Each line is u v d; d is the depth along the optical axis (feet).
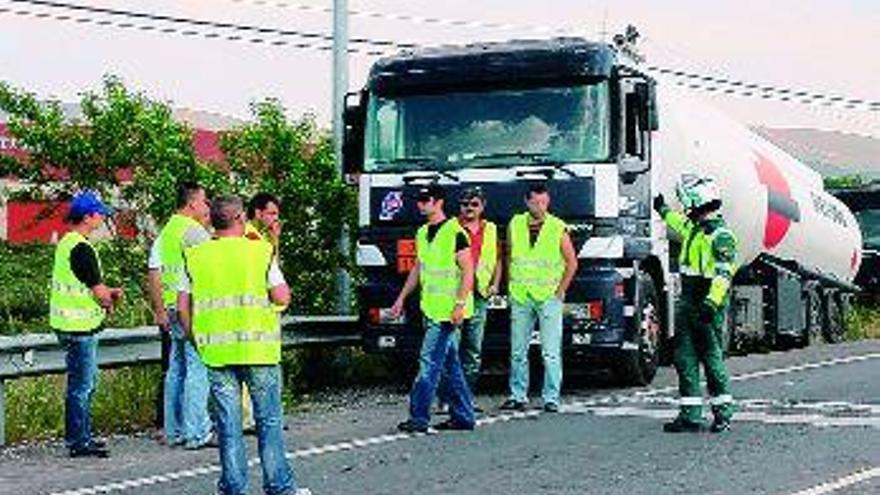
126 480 33.60
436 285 41.14
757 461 34.06
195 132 67.41
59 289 38.52
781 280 81.20
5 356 40.68
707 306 39.45
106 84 64.80
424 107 52.90
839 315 94.89
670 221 41.81
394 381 62.03
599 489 30.22
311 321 56.34
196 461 36.86
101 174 64.85
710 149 66.03
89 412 38.68
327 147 66.59
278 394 28.99
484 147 51.96
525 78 51.90
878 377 58.29
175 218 40.45
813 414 44.21
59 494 31.65
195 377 39.65
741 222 71.67
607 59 51.70
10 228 126.93
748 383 55.72
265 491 28.99
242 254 28.55
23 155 65.46
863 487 30.01
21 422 43.98
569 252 46.21
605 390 54.19
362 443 38.70
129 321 57.47
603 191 50.67
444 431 41.19
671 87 63.57
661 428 41.04
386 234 52.65
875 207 109.50
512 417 44.34
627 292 52.39
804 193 84.74
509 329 51.49
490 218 51.49
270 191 65.10
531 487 30.68
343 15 66.39
